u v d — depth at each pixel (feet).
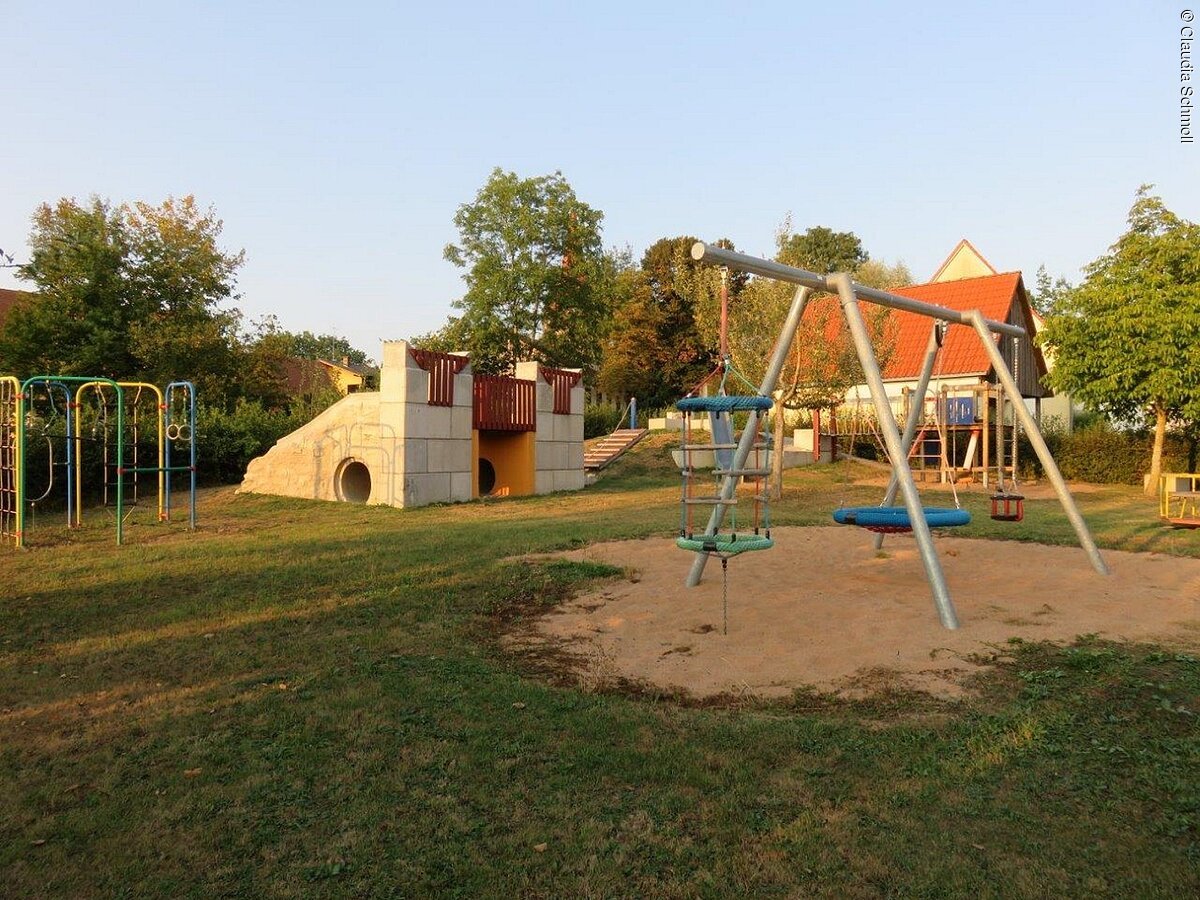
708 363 161.07
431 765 13.21
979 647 19.19
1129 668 17.31
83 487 62.54
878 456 92.99
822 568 29.94
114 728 14.88
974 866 10.11
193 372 92.58
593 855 10.46
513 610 24.38
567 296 125.70
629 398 179.22
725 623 21.03
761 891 9.68
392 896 9.64
